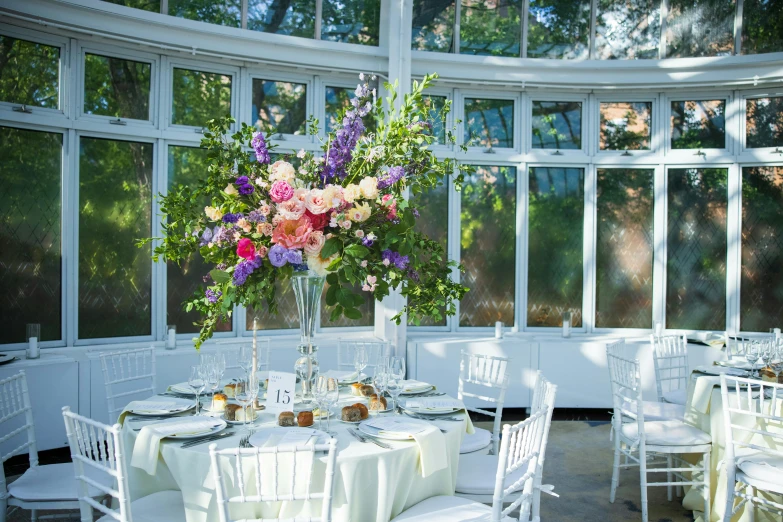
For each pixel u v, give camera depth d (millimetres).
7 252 4594
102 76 4930
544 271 6086
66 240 4793
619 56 5953
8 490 2725
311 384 2863
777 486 2811
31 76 4652
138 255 5109
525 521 2383
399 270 2521
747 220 5777
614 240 6059
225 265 2557
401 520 2354
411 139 2535
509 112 6035
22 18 4398
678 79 5688
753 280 5777
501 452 2197
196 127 5289
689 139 5918
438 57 5691
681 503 3812
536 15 5891
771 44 5562
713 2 5672
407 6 5375
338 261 2412
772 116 5703
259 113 5492
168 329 4910
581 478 4219
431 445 2424
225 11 5238
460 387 3898
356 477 2223
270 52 5297
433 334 5984
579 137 6059
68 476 2826
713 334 5715
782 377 3592
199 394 3141
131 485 2609
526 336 5906
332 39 5613
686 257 5926
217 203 2500
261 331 5520
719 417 3473
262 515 2227
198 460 2244
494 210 6047
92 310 4941
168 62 5137
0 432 4121
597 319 6086
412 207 2605
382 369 2879
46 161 4742
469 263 6035
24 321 4672
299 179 2600
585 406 5621
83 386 4465
